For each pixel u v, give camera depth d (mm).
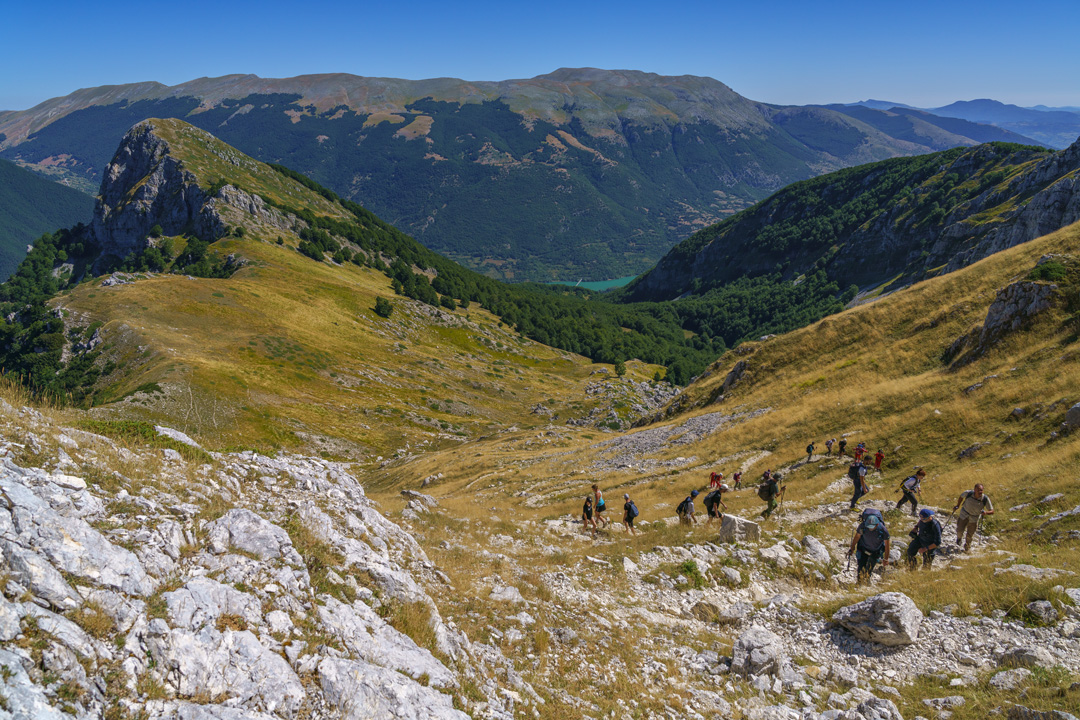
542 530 26922
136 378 92250
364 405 110000
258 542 10117
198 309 127375
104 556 7742
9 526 7250
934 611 13539
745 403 53094
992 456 26172
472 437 107375
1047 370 30188
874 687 11438
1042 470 21859
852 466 25578
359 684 8086
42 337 108938
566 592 16969
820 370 51406
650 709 10922
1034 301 35844
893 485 27297
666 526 27453
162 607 7598
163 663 7016
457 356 171875
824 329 56969
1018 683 10266
